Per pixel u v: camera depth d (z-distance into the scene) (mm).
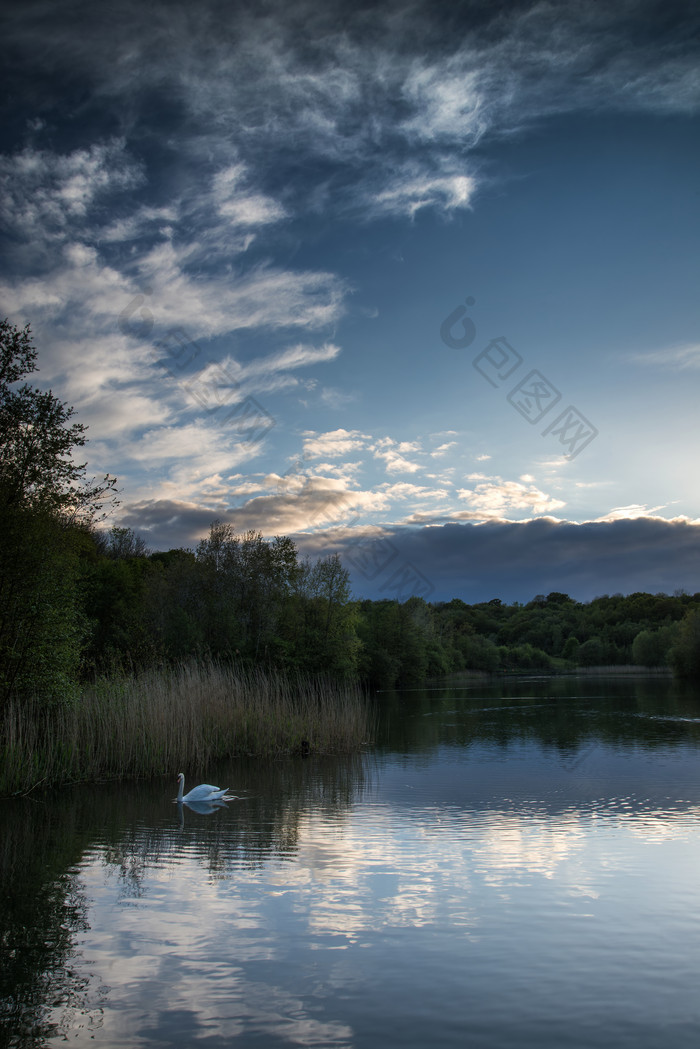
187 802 16188
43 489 19531
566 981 7117
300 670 43875
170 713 20953
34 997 6844
